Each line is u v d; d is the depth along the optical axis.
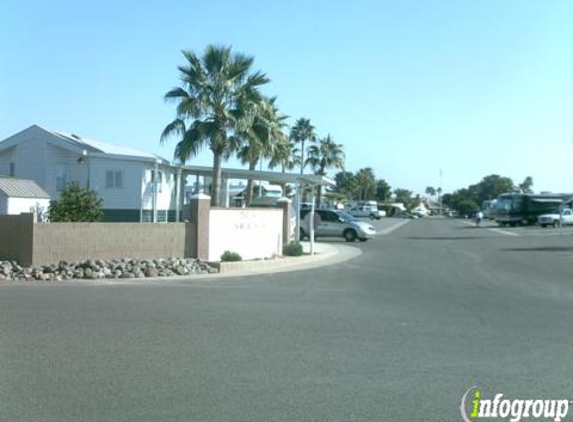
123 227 18.84
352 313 11.27
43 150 30.84
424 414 5.88
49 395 6.27
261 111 31.23
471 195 158.75
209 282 16.11
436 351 8.34
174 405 6.00
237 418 5.66
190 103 29.27
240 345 8.48
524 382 6.96
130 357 7.76
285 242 26.75
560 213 59.28
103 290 14.05
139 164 30.36
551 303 12.94
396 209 123.94
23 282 15.68
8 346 8.27
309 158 65.38
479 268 20.69
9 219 17.61
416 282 16.61
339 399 6.25
